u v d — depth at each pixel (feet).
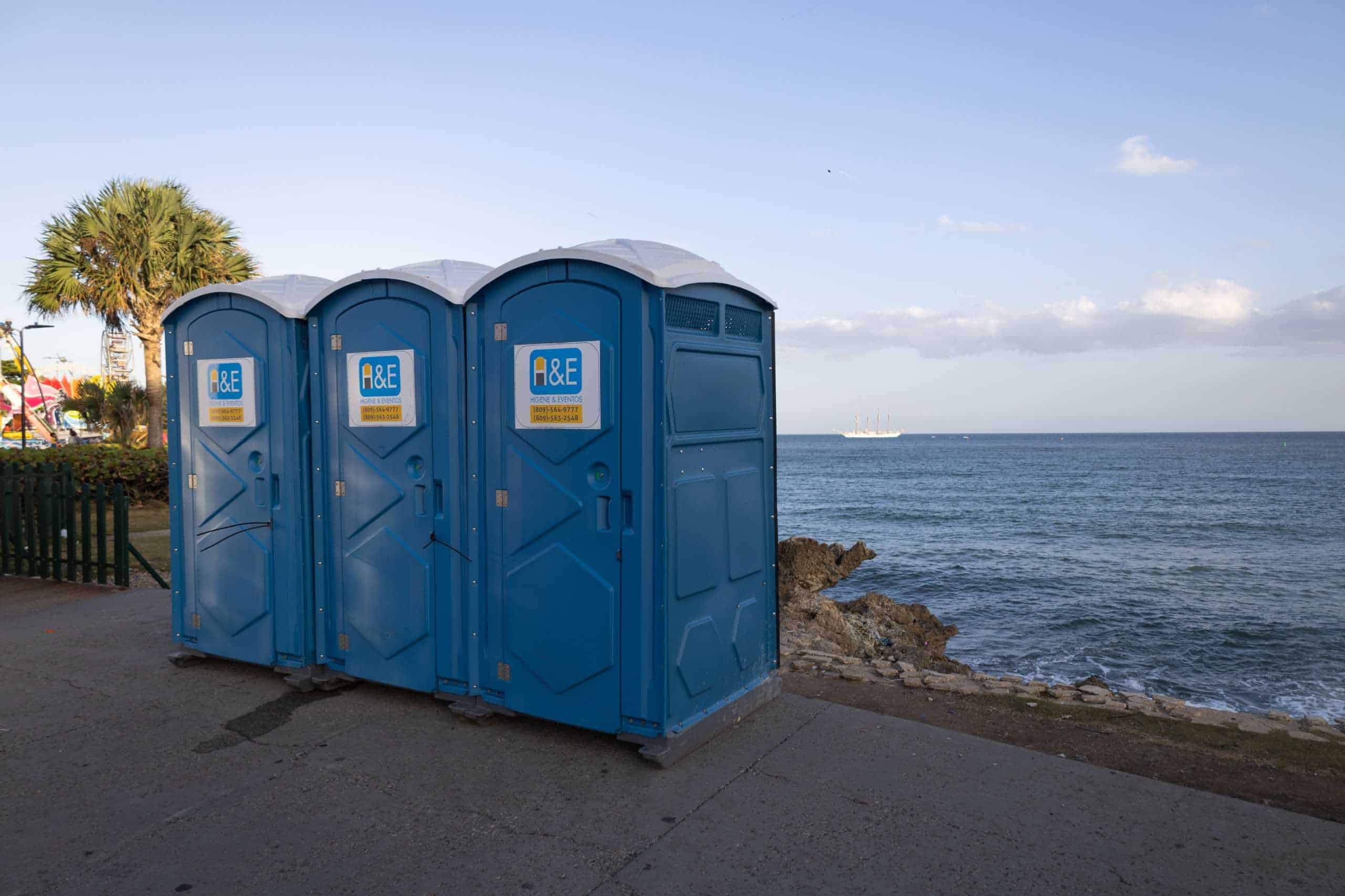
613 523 13.11
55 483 28.78
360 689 16.81
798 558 77.15
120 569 27.09
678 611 13.07
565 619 13.66
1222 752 13.66
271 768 13.07
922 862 10.17
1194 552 103.71
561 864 10.21
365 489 15.92
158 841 10.84
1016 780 12.42
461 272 16.30
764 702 15.60
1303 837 10.75
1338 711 40.68
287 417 16.49
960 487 240.94
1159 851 10.39
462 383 14.78
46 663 18.69
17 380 192.03
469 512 14.67
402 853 10.50
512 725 14.78
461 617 14.99
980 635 57.31
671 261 13.61
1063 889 9.59
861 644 44.42
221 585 17.69
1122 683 45.98
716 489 14.03
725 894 9.56
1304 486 232.73
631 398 12.79
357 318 15.85
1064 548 108.17
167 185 67.97
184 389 18.12
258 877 9.98
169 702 16.06
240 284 17.31
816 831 10.94
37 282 65.26
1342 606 68.44
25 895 9.57
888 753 13.43
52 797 12.10
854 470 342.44
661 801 11.83
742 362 14.75
